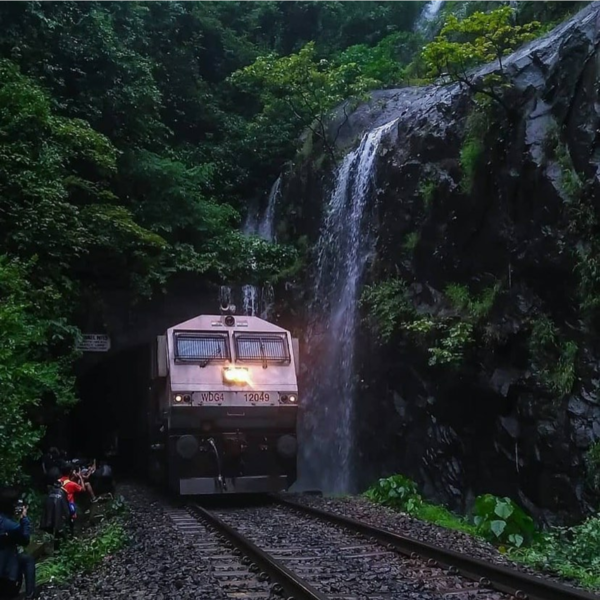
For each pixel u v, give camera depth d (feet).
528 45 55.47
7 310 39.81
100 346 69.62
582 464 41.45
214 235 78.43
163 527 38.68
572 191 43.57
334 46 107.86
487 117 50.21
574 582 26.50
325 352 68.74
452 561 27.91
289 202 83.35
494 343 48.19
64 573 29.35
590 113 43.42
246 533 36.22
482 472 49.42
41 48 69.41
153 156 76.69
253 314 77.25
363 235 66.13
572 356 42.98
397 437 56.90
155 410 56.13
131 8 85.46
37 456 43.27
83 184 64.03
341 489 63.36
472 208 50.98
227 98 101.76
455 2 91.25
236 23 110.42
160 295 74.28
